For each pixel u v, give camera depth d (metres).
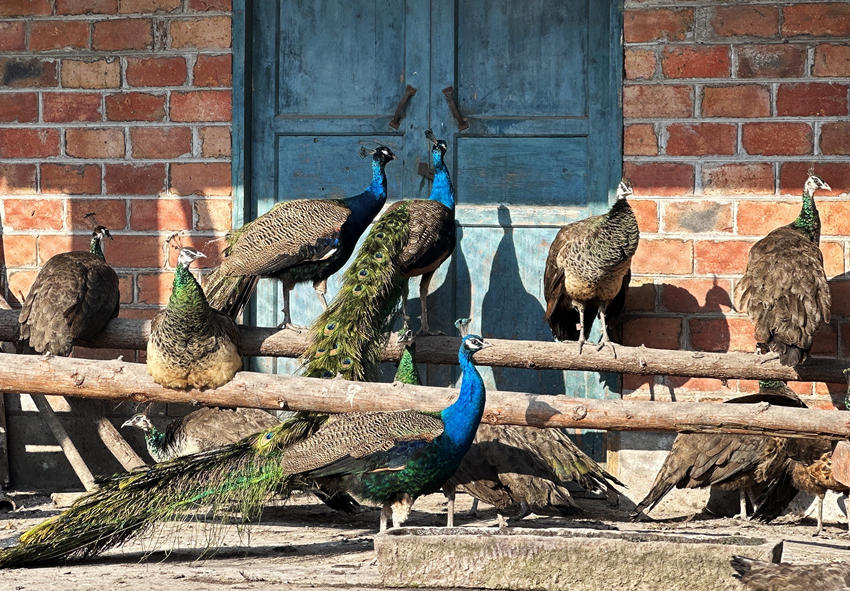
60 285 6.90
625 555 4.98
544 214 8.37
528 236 8.41
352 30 8.52
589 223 7.50
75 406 8.31
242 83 8.34
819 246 7.80
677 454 7.21
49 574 5.38
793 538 6.72
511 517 7.30
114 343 7.16
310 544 6.34
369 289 6.77
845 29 7.75
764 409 6.18
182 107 8.36
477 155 8.45
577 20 8.32
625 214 7.24
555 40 8.35
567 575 5.01
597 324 8.23
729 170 7.89
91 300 6.96
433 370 8.47
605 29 8.25
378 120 8.50
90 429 8.30
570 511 6.80
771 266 6.89
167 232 8.38
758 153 7.86
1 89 8.45
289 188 8.59
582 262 7.29
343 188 8.55
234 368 6.39
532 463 6.78
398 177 8.51
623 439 7.94
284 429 6.08
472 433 5.83
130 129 8.39
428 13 8.44
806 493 7.64
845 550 6.25
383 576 5.09
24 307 6.96
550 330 8.40
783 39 7.81
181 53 8.36
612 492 7.11
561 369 7.11
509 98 8.41
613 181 8.06
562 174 8.36
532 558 5.03
